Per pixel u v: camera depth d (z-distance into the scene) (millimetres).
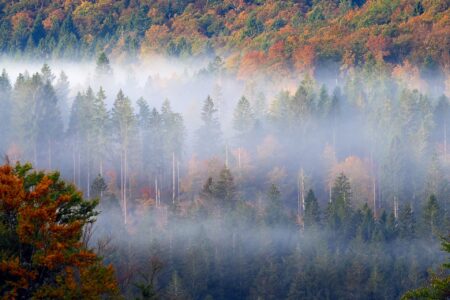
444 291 82688
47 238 63281
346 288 185375
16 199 64000
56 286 64188
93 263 65625
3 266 60781
